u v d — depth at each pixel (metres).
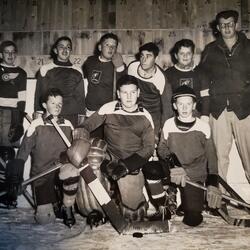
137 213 2.11
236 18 2.67
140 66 2.64
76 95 2.71
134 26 3.03
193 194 2.21
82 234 1.98
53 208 2.32
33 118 2.68
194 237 1.92
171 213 2.32
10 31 3.07
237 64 2.65
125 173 2.04
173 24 2.99
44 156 2.47
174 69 2.69
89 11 3.05
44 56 3.01
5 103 2.73
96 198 2.05
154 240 1.87
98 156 2.12
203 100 2.66
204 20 2.94
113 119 2.28
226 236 1.94
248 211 2.44
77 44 3.04
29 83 2.76
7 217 2.34
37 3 3.07
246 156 2.63
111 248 1.74
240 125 2.63
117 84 2.54
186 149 2.41
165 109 2.61
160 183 2.09
